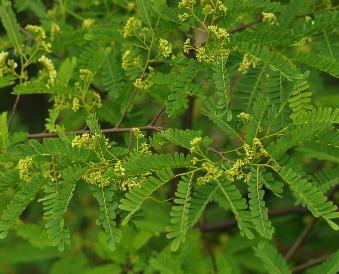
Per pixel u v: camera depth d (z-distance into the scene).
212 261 1.66
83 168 1.12
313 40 1.33
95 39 1.34
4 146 1.24
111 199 1.11
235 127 1.16
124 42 1.32
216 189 1.10
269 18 1.33
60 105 1.33
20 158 1.17
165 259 1.37
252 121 1.11
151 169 1.09
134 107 1.44
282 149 1.09
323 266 1.35
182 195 1.08
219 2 1.19
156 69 1.35
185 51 1.21
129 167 1.09
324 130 1.09
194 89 1.22
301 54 1.21
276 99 1.21
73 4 1.58
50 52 1.42
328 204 1.05
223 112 1.13
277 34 1.21
